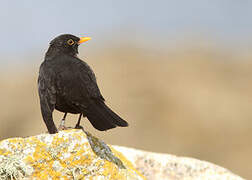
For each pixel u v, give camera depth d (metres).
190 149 18.78
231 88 22.62
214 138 19.39
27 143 6.98
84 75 7.38
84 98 7.26
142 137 19.00
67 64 7.48
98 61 24.52
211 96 21.48
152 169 9.41
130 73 22.81
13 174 6.68
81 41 8.55
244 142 19.09
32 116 21.12
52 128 7.21
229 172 9.53
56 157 6.96
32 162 6.85
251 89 22.30
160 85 21.91
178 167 9.53
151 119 19.78
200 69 24.39
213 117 20.22
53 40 8.36
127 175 7.27
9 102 22.00
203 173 9.45
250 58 26.62
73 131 7.25
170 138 19.12
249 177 18.14
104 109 7.23
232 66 25.33
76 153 7.02
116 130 19.00
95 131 18.55
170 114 20.11
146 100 20.78
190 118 20.00
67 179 6.88
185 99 21.05
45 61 7.87
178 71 23.77
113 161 7.29
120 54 25.16
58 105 7.51
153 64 24.28
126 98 20.83
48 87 7.38
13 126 20.67
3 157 6.80
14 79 25.08
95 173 6.99
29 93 22.91
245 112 20.47
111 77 22.48
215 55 26.98
